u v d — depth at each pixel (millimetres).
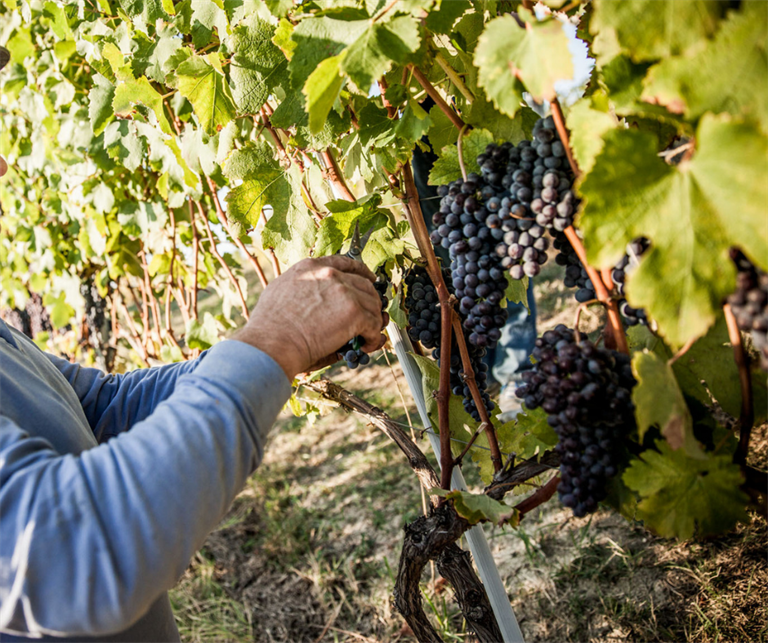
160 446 735
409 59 877
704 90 615
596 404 748
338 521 3016
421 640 1101
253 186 1317
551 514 2547
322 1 991
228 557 3004
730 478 724
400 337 1345
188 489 720
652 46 647
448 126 1091
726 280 607
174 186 1987
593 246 644
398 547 2725
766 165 566
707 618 1801
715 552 1988
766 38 586
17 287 3521
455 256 933
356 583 2590
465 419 1277
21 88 2637
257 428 799
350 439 3754
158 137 1878
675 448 696
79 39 1916
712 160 599
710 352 824
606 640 1946
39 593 678
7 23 2480
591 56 892
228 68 1260
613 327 807
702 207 606
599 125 729
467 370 1067
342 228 1175
